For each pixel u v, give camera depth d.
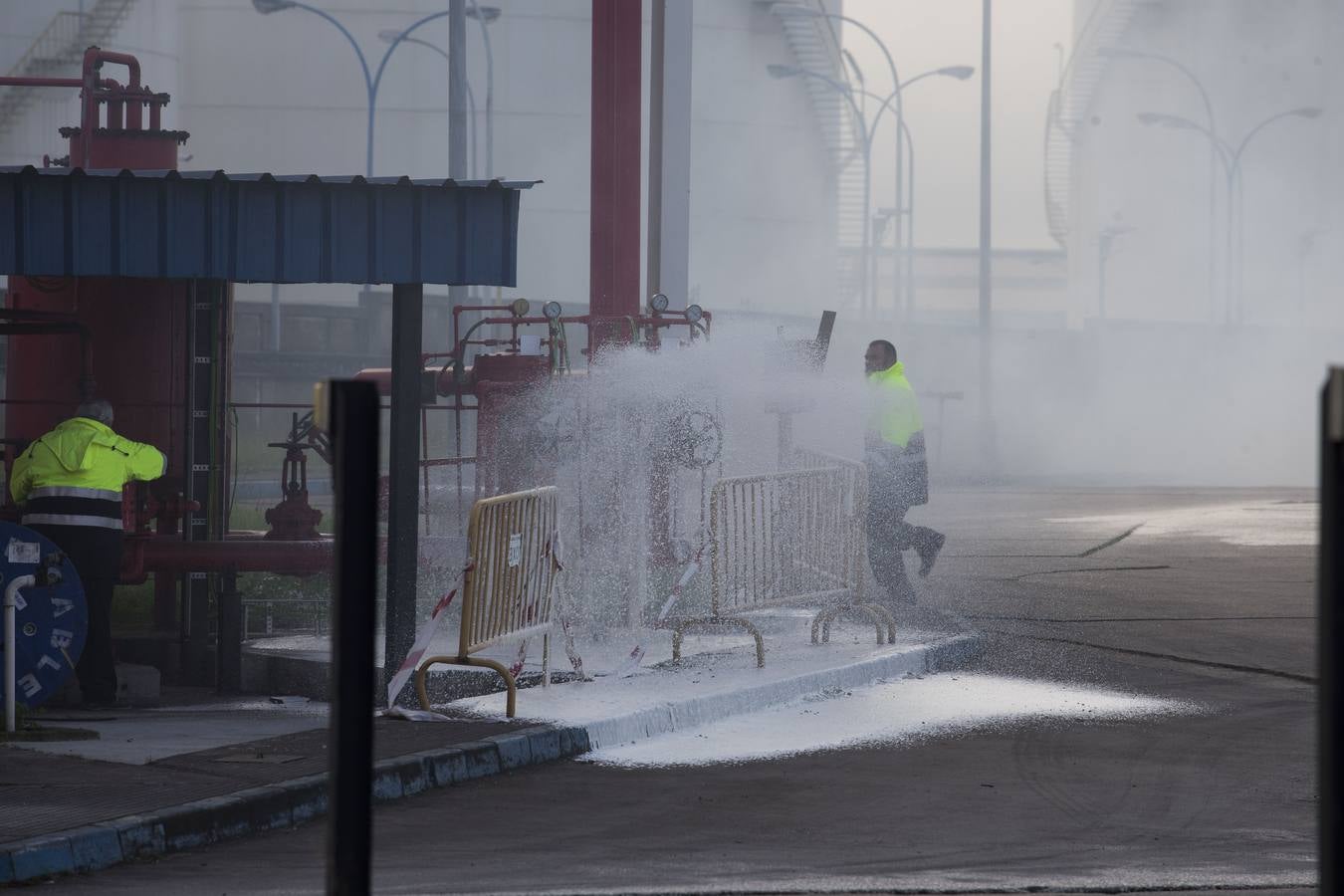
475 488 30.23
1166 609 33.31
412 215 24.17
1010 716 22.31
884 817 16.48
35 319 28.81
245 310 112.00
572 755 19.55
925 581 37.81
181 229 23.83
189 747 18.88
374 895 13.12
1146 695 24.11
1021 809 16.91
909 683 24.88
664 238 30.84
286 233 23.97
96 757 17.91
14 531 21.73
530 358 29.53
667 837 15.56
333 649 8.59
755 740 20.56
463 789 17.70
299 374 106.44
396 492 24.02
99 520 24.98
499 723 19.84
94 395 29.00
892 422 30.83
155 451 25.69
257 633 31.06
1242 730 21.53
